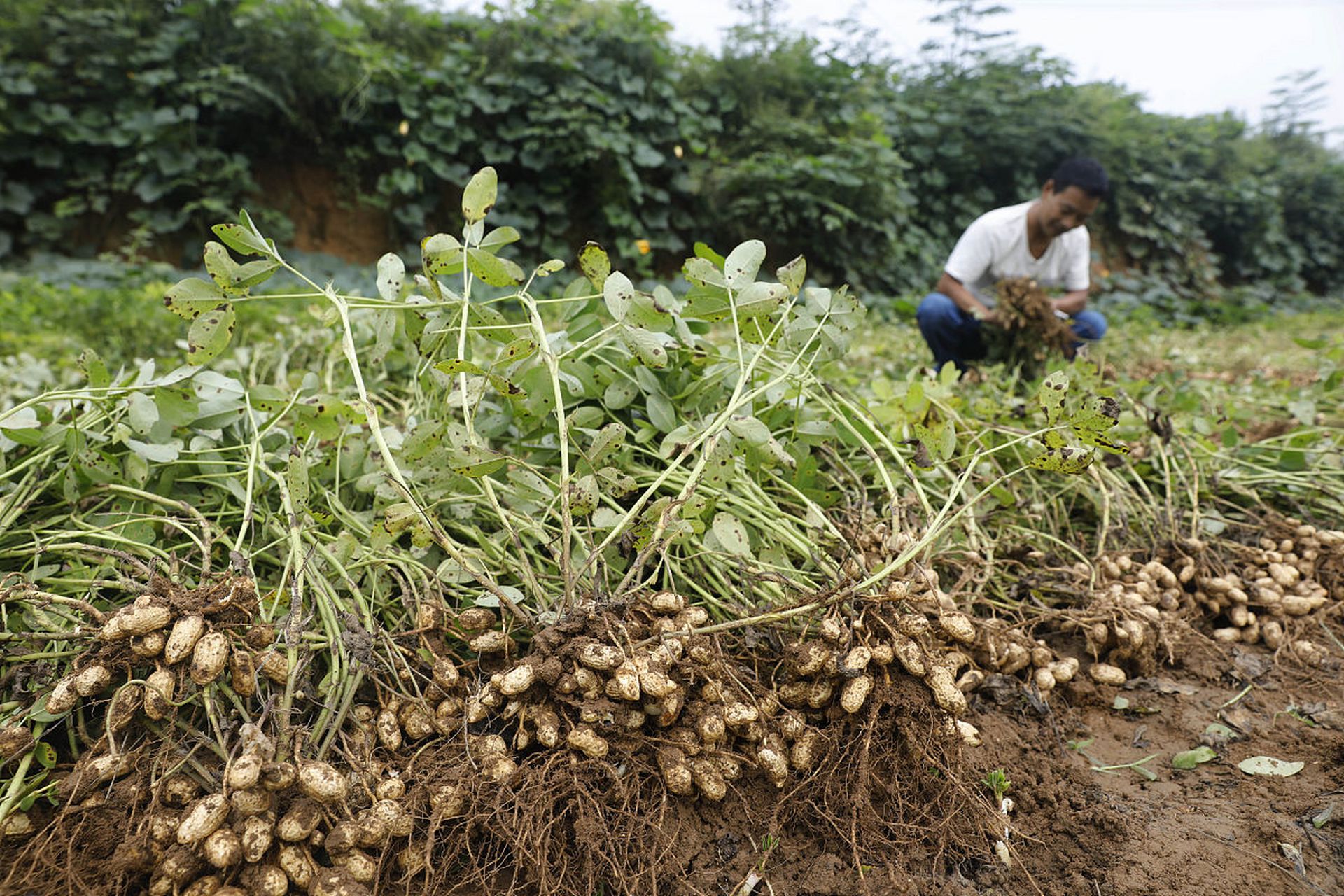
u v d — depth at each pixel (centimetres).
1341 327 890
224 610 116
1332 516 243
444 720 127
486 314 169
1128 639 171
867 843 126
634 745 121
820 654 127
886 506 165
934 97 1075
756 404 194
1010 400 289
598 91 818
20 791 110
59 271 682
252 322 401
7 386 262
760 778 134
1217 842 129
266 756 104
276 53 764
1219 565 208
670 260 903
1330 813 134
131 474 162
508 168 851
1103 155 1112
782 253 906
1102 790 144
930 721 127
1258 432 284
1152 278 1138
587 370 181
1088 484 233
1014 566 206
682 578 156
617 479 151
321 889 103
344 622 126
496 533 174
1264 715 167
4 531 148
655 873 115
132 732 117
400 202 838
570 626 122
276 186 814
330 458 181
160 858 104
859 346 516
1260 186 1305
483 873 116
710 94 915
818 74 926
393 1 838
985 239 463
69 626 133
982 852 128
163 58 737
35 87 719
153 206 773
